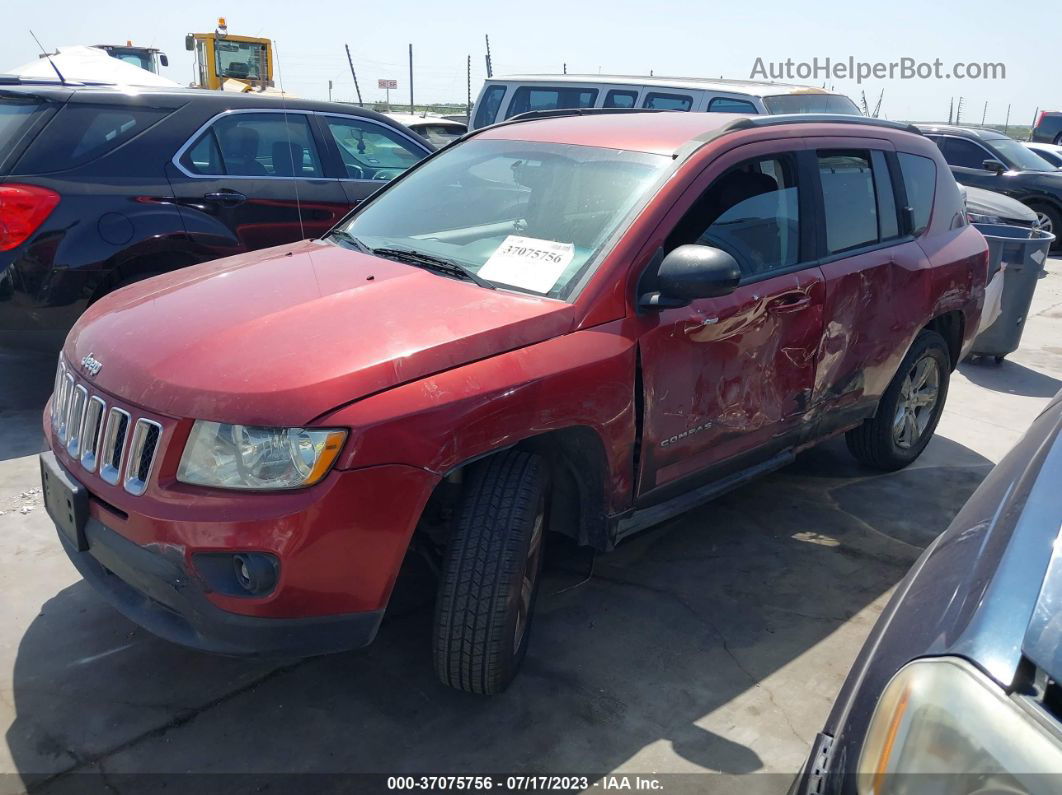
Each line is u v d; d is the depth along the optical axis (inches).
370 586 93.2
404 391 93.3
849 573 144.6
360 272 120.2
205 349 98.3
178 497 90.6
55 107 187.2
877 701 57.3
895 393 171.8
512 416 99.0
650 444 118.8
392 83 687.1
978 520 70.1
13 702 107.3
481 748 102.3
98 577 103.8
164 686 111.7
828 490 176.6
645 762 100.9
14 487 163.2
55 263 182.1
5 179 179.2
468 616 100.0
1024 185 520.4
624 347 111.0
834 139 152.5
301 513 87.8
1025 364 283.6
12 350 192.9
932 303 169.3
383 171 243.3
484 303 108.7
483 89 415.8
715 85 350.6
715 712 109.7
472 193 139.3
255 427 89.3
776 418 140.0
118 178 191.2
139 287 127.0
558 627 126.2
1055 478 67.3
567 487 119.3
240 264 131.1
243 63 586.2
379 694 111.3
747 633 126.8
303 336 99.3
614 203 123.1
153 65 644.1
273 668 115.9
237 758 99.9
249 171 213.5
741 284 129.2
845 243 151.1
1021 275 260.5
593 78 377.7
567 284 113.4
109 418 98.3
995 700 50.6
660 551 149.1
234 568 90.0
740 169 132.4
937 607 61.2
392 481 91.4
